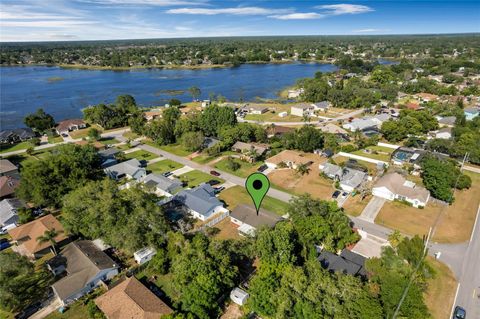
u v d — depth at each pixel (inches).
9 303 1654.8
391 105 6166.3
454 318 1604.3
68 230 2166.6
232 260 1898.4
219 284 1654.8
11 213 2561.5
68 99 7504.9
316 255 1969.7
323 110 6028.5
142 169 3339.1
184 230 2380.7
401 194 2726.4
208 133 4515.3
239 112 5994.1
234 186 3115.2
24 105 6948.8
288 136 4008.4
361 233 2279.8
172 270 1847.9
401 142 4271.7
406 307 1467.8
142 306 1558.8
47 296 1791.3
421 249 1895.9
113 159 3681.1
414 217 2524.6
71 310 1689.2
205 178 3289.9
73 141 4635.8
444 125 4766.2
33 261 2068.2
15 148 4389.8
